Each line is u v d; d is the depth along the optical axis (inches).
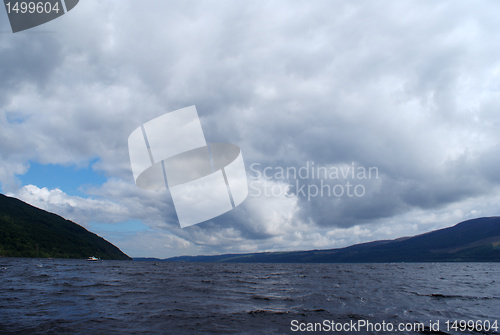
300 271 2851.9
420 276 2116.1
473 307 777.6
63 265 3213.6
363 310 716.7
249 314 653.3
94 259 6456.7
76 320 554.6
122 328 504.7
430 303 831.7
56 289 1032.8
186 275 1995.6
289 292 1073.5
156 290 1070.4
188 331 498.3
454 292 1105.4
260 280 1651.1
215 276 1946.4
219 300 852.0
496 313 698.8
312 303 818.2
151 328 510.3
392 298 924.0
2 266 2452.0
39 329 486.0
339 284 1414.9
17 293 905.5
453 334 513.7
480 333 522.3
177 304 765.3
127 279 1552.7
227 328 525.7
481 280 1781.5
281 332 508.7
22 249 5649.6
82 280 1422.2
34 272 1894.7
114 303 761.0
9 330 477.7
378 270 3169.3
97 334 464.4
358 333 510.6
